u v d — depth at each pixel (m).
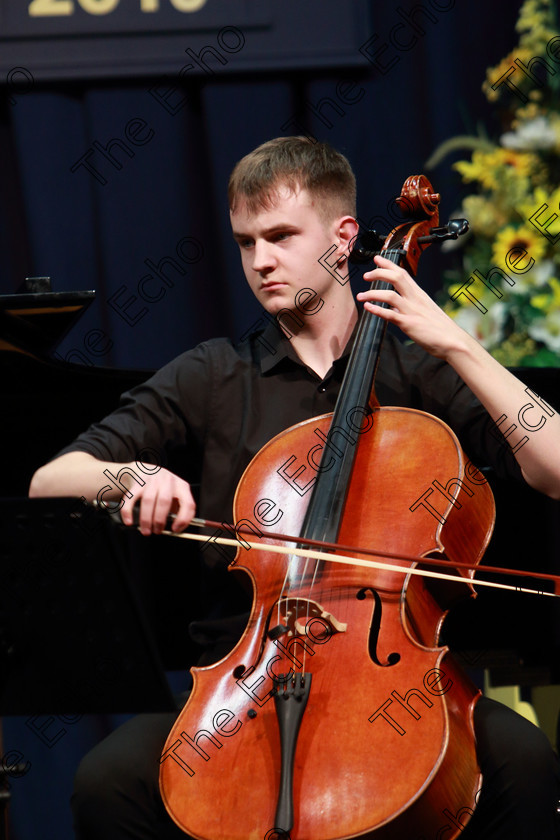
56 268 9.27
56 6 9.35
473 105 9.52
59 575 4.23
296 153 5.73
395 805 3.90
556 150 8.27
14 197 9.57
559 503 6.96
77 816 4.73
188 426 5.86
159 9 9.39
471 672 8.99
